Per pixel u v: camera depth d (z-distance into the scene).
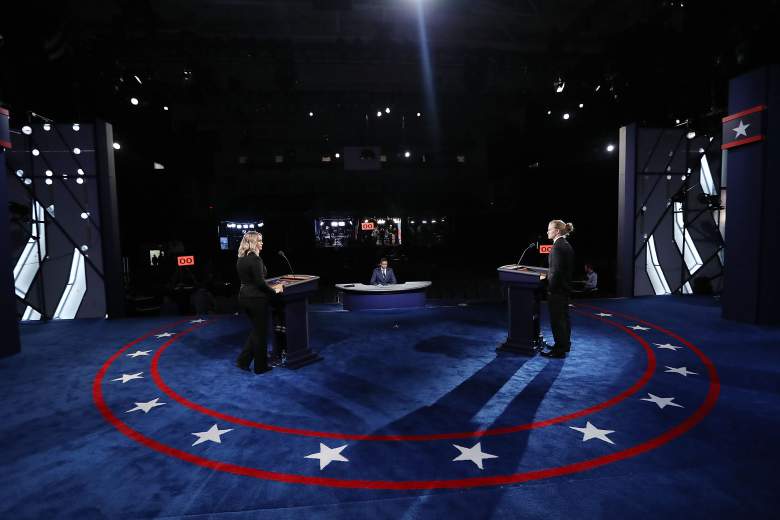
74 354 6.16
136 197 15.99
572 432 3.53
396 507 2.58
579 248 17.55
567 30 12.61
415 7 12.31
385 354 5.93
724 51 8.98
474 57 13.00
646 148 10.17
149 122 15.99
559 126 17.84
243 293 5.08
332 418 3.90
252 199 22.41
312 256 22.52
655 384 4.60
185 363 5.68
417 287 9.37
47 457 3.27
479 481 2.84
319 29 13.56
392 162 22.23
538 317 5.93
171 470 3.06
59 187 8.73
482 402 4.21
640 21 11.02
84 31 12.04
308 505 2.62
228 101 15.91
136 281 14.62
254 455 3.25
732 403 4.06
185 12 12.38
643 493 2.67
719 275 10.41
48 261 8.79
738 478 2.82
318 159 22.19
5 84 8.26
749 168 7.05
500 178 22.80
